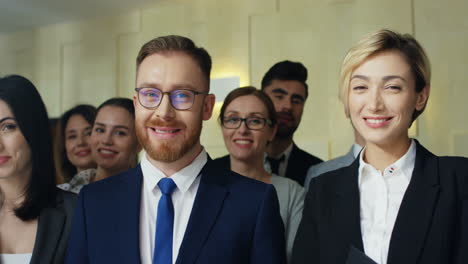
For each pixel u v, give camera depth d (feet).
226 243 4.67
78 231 4.93
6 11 20.51
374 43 4.91
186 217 4.84
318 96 16.07
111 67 20.75
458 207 4.62
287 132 12.32
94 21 21.35
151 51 4.83
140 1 19.19
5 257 5.25
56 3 19.49
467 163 4.88
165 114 4.64
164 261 4.55
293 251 5.35
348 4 15.90
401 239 4.59
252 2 17.66
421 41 14.78
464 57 14.15
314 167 9.45
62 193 5.74
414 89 4.94
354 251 4.62
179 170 4.94
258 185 5.10
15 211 5.34
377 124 4.88
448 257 4.46
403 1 15.02
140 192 4.95
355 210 4.99
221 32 18.17
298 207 7.45
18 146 5.28
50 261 5.13
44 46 22.63
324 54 16.15
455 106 14.23
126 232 4.69
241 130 8.16
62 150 10.31
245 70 17.57
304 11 16.63
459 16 14.28
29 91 5.44
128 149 8.39
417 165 4.93
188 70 4.76
